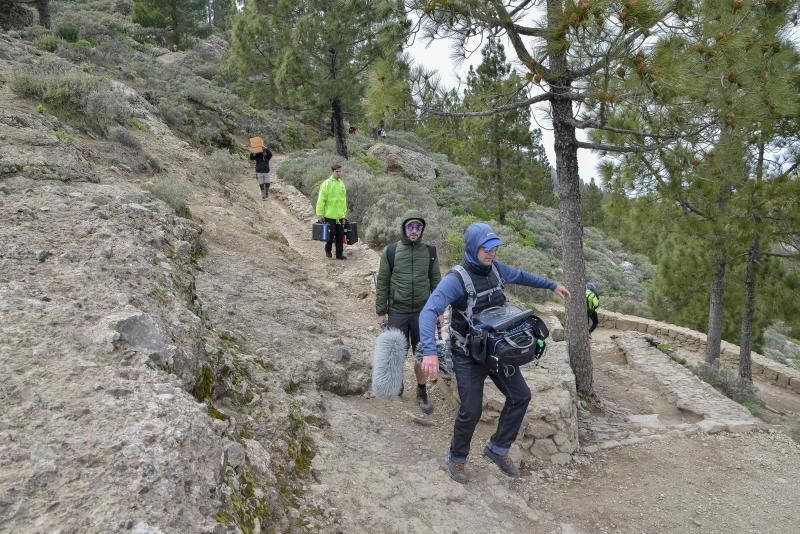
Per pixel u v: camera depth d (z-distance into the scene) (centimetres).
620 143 751
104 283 322
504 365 329
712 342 1127
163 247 466
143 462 193
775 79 541
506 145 1958
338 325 650
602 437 554
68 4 3375
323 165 1694
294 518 265
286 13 1819
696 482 466
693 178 820
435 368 318
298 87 1842
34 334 253
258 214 1199
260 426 328
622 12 414
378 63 611
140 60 2428
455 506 346
